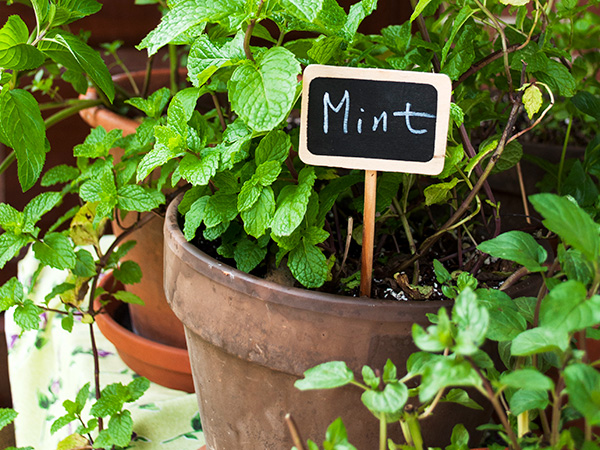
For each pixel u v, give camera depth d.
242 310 0.62
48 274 1.03
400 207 0.72
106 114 0.90
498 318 0.57
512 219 0.79
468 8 0.64
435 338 0.51
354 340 0.60
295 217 0.61
